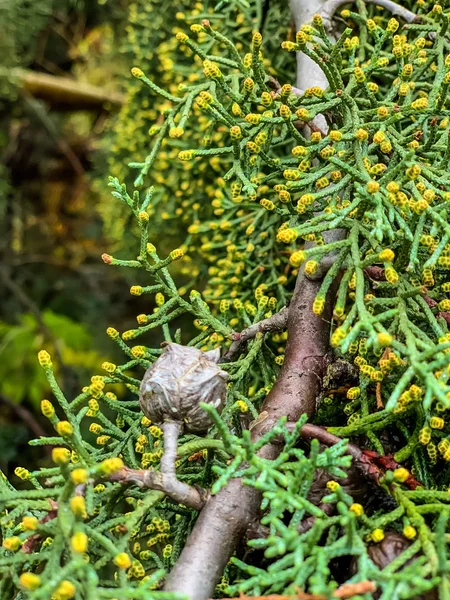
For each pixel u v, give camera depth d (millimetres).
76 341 467
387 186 141
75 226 544
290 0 228
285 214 182
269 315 189
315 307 143
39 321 433
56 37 483
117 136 354
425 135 177
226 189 259
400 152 161
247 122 180
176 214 292
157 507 155
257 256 245
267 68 261
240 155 178
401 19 218
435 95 176
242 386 175
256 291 194
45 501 135
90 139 521
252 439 150
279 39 260
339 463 126
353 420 154
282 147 259
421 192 153
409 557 120
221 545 132
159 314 182
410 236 142
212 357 146
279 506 122
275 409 156
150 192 177
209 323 182
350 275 145
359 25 220
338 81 175
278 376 166
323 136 193
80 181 541
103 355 457
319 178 166
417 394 132
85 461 133
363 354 152
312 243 175
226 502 135
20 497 130
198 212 292
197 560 130
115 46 440
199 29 185
